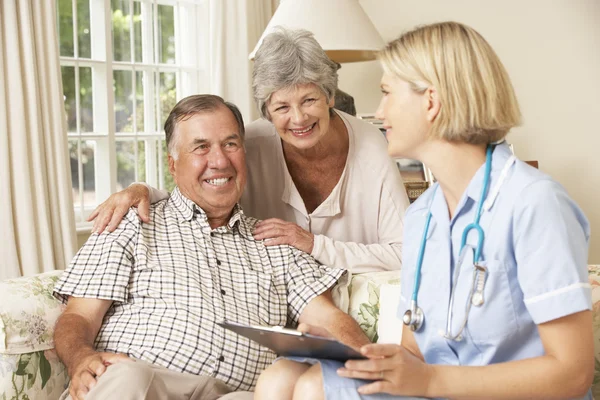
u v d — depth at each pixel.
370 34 2.75
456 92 1.26
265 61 2.04
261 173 2.30
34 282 1.91
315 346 1.25
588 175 3.87
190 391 1.78
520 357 1.28
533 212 1.21
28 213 2.88
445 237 1.34
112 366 1.64
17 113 2.86
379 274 2.08
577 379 1.19
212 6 3.61
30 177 2.92
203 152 2.02
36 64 2.93
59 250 3.01
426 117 1.30
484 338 1.27
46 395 1.83
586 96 3.84
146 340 1.85
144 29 3.70
